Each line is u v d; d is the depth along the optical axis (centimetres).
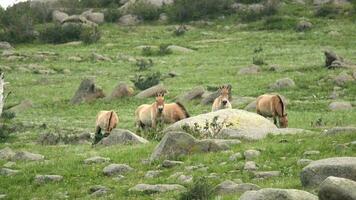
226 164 4909
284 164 4728
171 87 12600
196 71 14400
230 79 13075
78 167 5422
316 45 17088
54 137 7725
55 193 4803
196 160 5131
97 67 15675
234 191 4091
